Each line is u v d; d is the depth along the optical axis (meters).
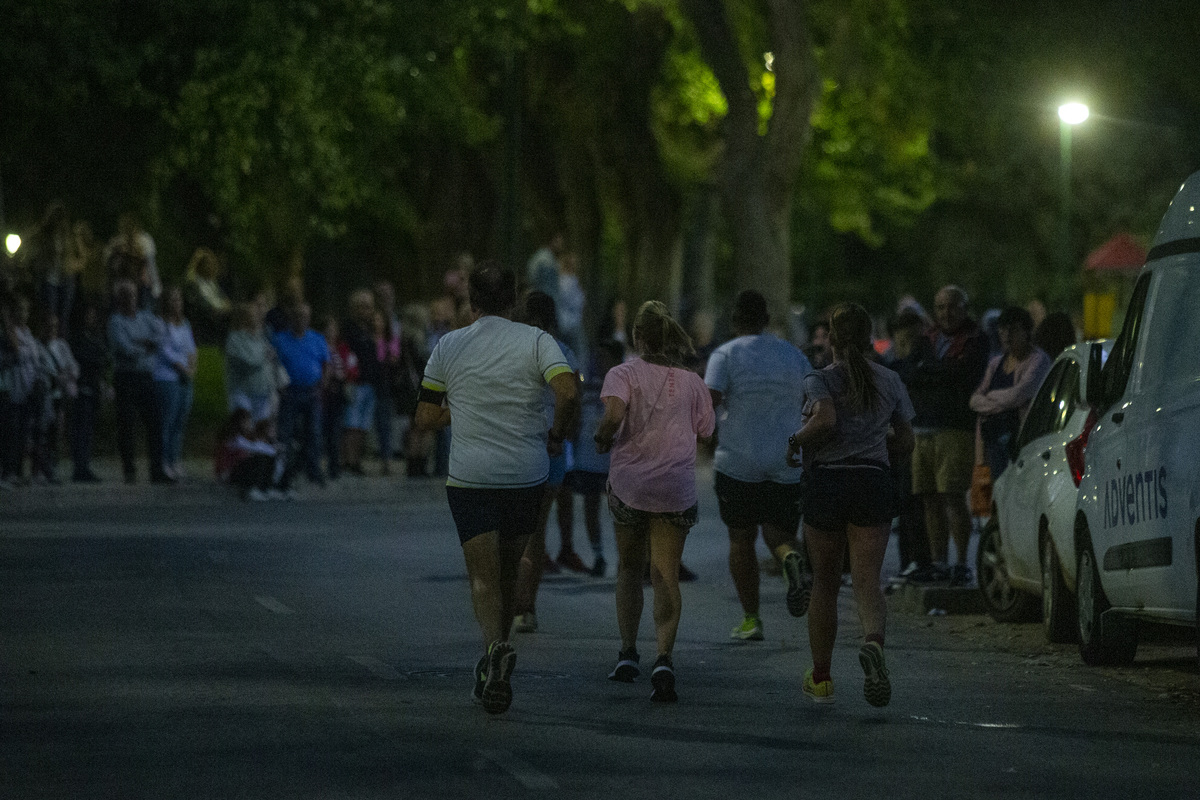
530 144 139.75
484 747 28.59
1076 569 39.75
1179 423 33.97
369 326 87.88
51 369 74.62
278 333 80.94
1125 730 31.02
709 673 37.09
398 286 158.50
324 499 82.19
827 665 33.59
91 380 78.25
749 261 107.00
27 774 26.31
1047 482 42.22
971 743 29.59
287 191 112.56
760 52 120.81
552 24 117.38
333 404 85.69
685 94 133.62
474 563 32.44
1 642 39.09
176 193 122.06
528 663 37.94
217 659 37.31
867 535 32.81
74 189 103.50
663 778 26.48
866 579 32.75
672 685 33.28
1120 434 36.81
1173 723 31.80
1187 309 35.12
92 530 63.84
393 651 38.91
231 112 101.06
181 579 50.59
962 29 127.81
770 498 41.78
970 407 49.88
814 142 145.75
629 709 32.47
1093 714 32.66
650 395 35.16
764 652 40.31
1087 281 109.94
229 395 80.25
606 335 69.44
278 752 27.98
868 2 122.81
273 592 48.44
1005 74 129.12
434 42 105.62
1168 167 163.50
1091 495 38.22
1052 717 32.28
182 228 124.38
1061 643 42.38
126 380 78.06
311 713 31.41
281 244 120.06
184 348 79.44
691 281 159.00
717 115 137.00
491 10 101.25
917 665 38.91
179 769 26.72
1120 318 122.19
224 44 93.44
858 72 125.25
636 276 135.88
